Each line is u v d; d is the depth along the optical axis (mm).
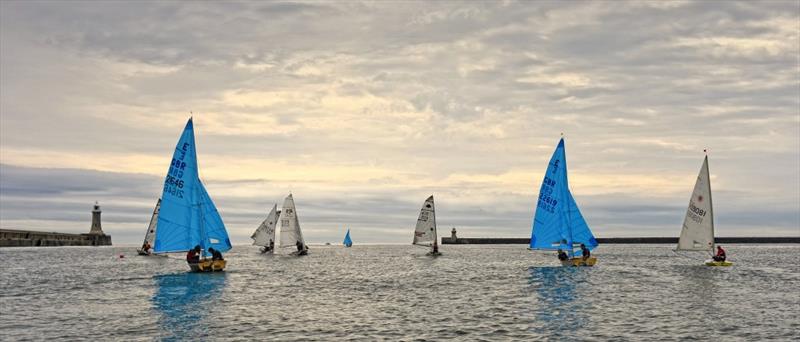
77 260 101500
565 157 70250
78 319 36750
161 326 34625
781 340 30797
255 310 40531
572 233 71750
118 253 136250
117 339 31156
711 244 69688
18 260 101562
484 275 69312
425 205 111438
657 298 46312
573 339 31109
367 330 33656
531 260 107875
